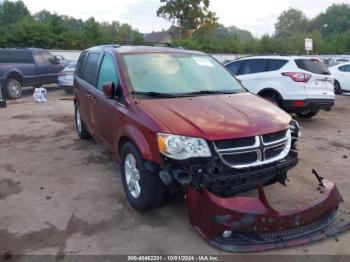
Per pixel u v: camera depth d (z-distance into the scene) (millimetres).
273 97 9141
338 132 8414
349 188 5020
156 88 4547
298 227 3566
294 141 4227
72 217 4184
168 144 3570
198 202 3465
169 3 47656
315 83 8727
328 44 58375
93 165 5891
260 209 3365
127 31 55969
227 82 5090
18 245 3648
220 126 3650
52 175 5477
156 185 3922
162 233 3840
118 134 4488
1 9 70625
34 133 8055
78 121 7359
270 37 53969
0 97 11711
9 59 14312
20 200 4629
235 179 3514
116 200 4598
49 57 16172
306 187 4918
